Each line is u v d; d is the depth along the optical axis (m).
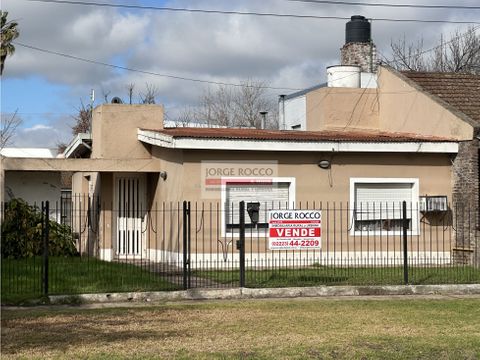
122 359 8.54
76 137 23.86
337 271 17.22
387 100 24.97
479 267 18.78
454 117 20.53
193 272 16.78
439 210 20.12
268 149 18.92
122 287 14.09
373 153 20.08
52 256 20.16
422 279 15.83
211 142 18.48
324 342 9.66
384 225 20.11
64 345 9.38
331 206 19.78
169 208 19.72
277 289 14.27
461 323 11.24
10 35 14.08
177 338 9.91
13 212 19.80
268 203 19.33
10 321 11.23
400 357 8.77
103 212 20.97
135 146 21.25
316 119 26.30
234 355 8.80
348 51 30.06
